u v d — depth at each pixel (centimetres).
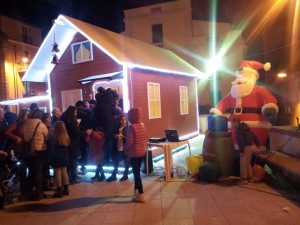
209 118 728
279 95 1762
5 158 618
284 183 612
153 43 2436
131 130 584
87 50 984
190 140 1330
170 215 505
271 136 799
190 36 2344
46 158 654
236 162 728
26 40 2638
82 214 537
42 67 1079
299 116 1443
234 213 497
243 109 775
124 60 884
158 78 1071
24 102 1279
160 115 1066
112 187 688
